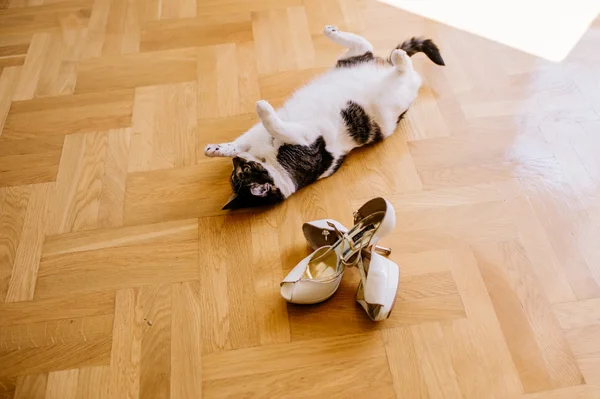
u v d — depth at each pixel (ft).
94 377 4.33
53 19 6.84
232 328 4.52
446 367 4.29
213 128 5.73
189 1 6.93
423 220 5.05
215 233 5.05
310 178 5.21
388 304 4.30
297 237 5.02
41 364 4.40
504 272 4.74
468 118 5.72
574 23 6.41
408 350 4.38
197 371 4.33
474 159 5.43
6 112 5.98
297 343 4.44
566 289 4.63
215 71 6.20
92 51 6.49
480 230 4.98
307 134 5.05
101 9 6.93
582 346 4.34
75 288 4.77
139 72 6.25
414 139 5.59
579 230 4.95
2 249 5.01
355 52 5.64
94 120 5.86
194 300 4.67
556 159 5.40
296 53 6.32
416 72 5.89
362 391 4.21
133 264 4.89
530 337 4.40
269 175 5.01
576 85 5.93
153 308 4.64
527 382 4.21
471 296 4.62
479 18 6.54
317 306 4.62
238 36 6.52
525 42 6.29
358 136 5.31
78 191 5.35
